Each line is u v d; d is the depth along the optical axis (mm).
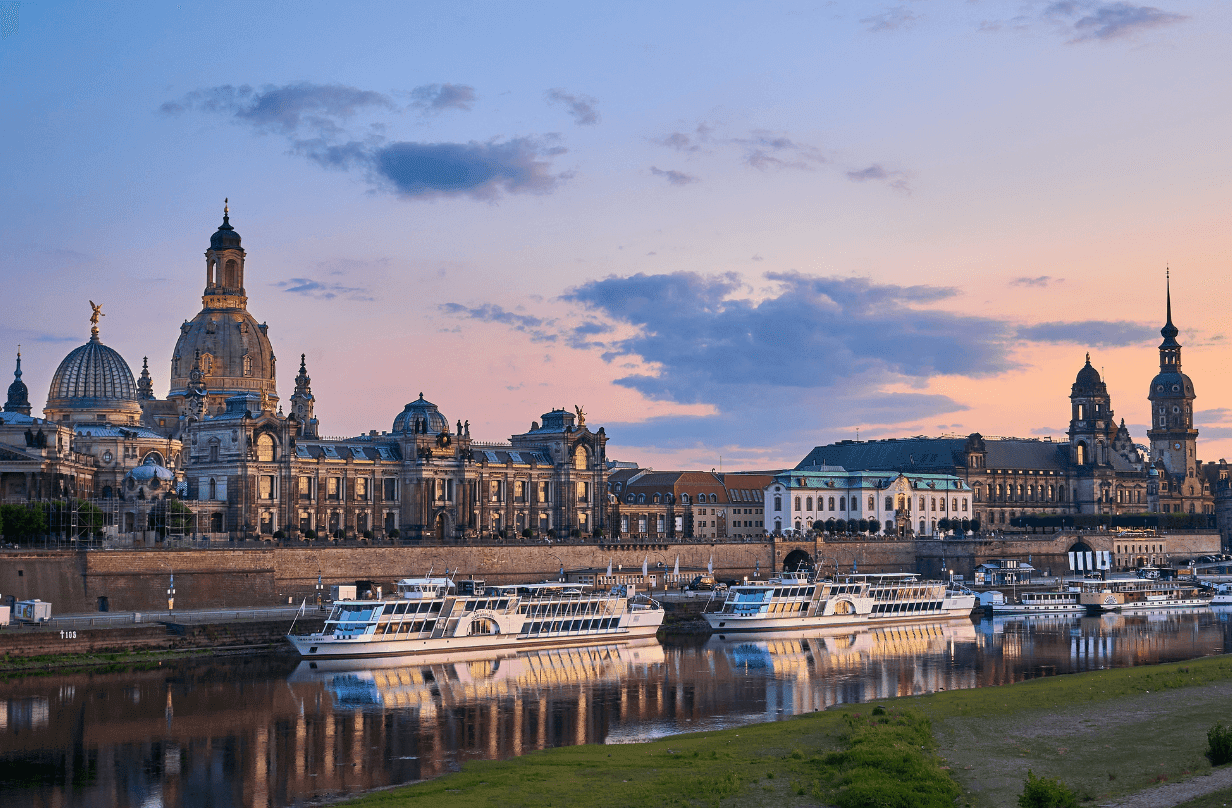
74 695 146625
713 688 155750
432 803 98188
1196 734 117812
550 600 195250
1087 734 118875
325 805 102250
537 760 111750
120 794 105875
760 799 97500
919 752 111062
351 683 157875
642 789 100688
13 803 103438
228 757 117875
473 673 167500
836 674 168000
